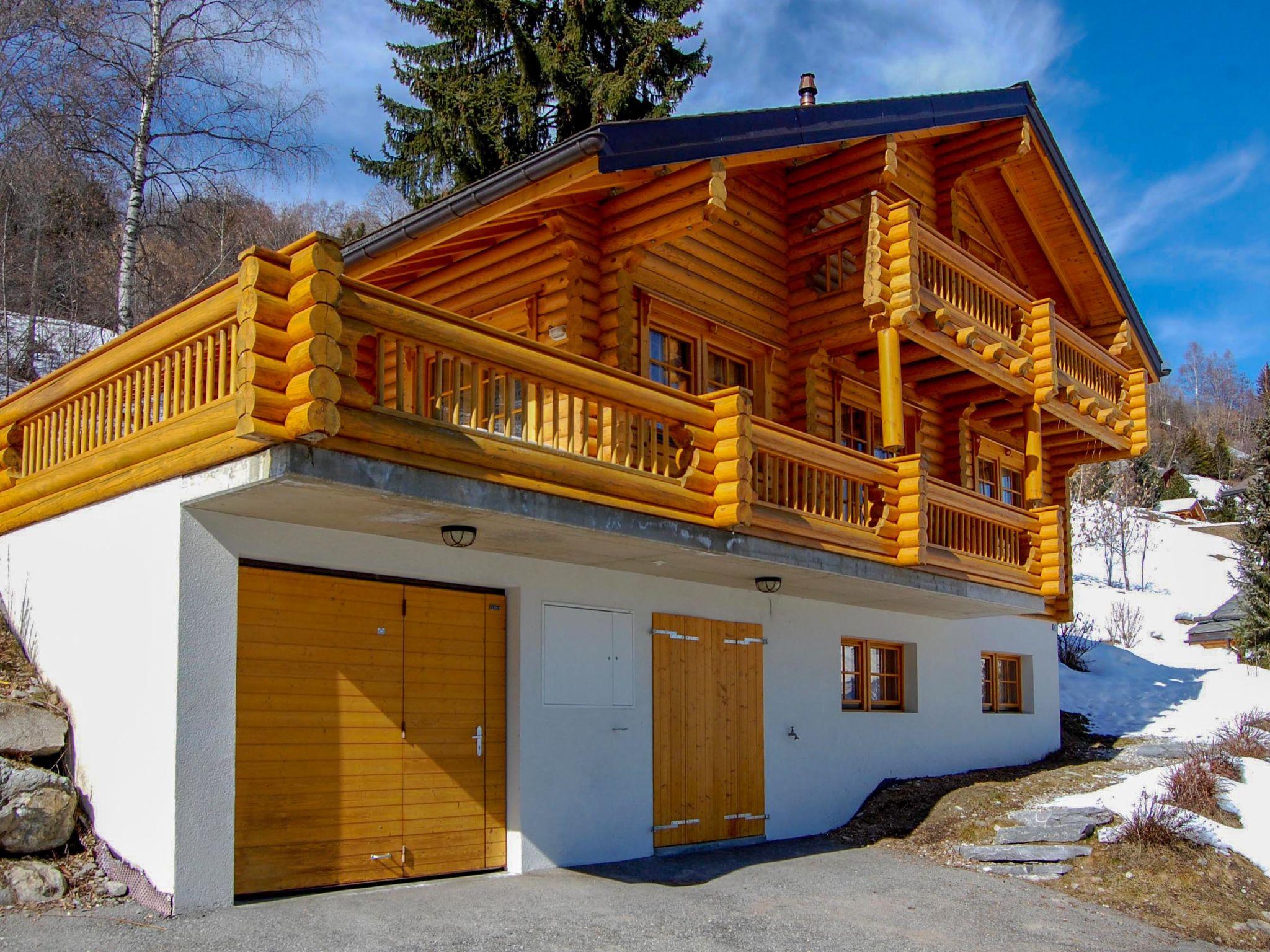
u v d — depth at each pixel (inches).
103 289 879.1
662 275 456.4
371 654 334.3
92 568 322.7
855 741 538.9
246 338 249.4
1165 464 3841.0
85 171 794.2
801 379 521.7
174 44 723.4
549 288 427.2
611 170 361.7
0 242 860.6
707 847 441.1
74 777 315.9
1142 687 841.5
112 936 251.3
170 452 287.3
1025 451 606.9
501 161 903.7
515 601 377.1
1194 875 416.5
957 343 508.1
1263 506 1362.0
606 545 355.6
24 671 342.3
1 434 380.2
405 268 475.2
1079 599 1594.5
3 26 695.1
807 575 435.2
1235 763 546.3
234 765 287.7
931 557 479.5
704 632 454.3
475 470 289.4
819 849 460.4
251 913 279.9
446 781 350.0
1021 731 681.0
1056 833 448.5
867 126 482.3
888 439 471.2
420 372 285.1
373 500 275.4
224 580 292.0
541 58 896.9
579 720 391.5
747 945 307.1
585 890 346.3
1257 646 1310.3
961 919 362.9
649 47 910.4
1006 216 681.0
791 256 531.5
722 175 399.9
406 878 334.6
